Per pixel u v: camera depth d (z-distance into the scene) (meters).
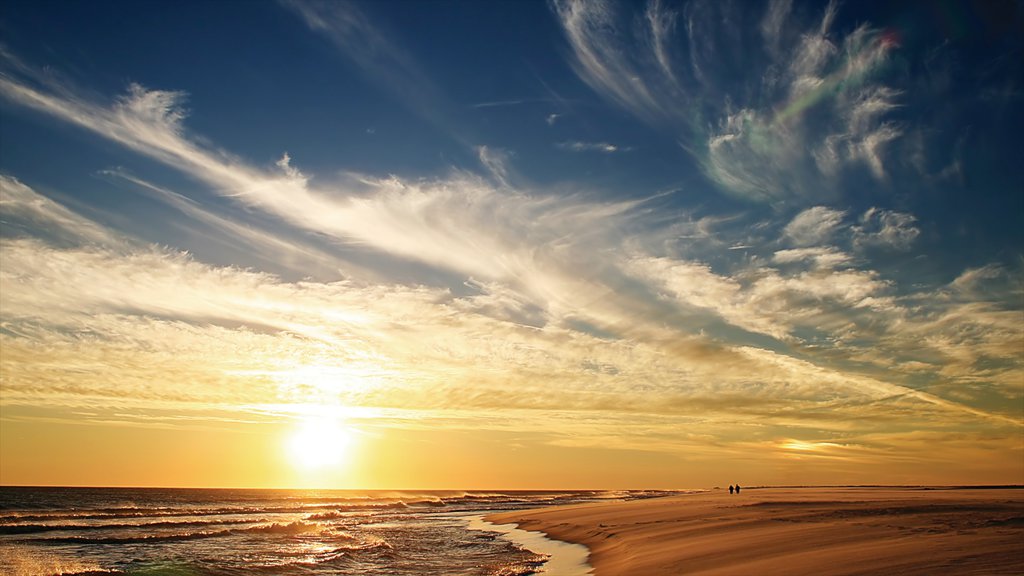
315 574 27.73
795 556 21.42
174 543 40.12
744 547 25.02
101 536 43.88
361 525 55.94
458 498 146.38
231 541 41.34
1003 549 19.55
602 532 39.41
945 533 24.55
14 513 67.81
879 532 26.14
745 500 58.12
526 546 36.84
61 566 30.27
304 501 116.44
